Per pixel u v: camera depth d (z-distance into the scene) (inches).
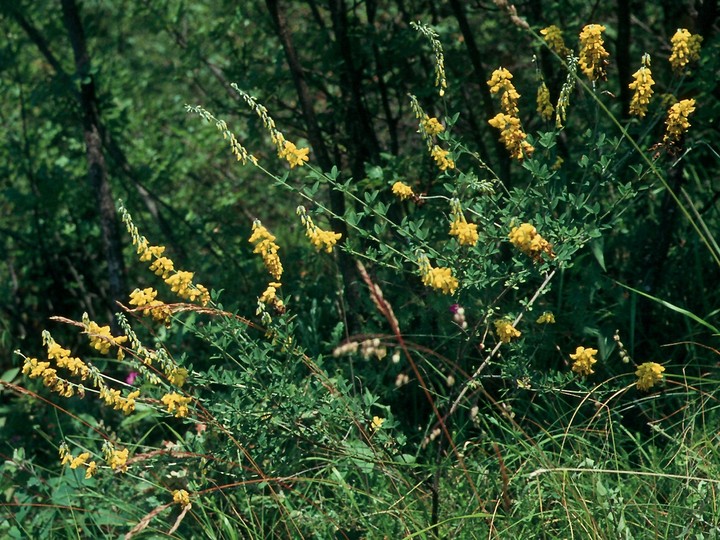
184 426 163.8
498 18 176.4
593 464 119.2
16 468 146.9
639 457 130.1
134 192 200.5
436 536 117.3
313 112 155.9
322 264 178.1
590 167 132.5
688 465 118.3
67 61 205.6
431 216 149.2
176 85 253.9
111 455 118.6
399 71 167.9
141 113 217.8
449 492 125.0
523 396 141.3
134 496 135.9
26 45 213.0
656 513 112.0
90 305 203.9
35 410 171.6
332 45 167.3
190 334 176.1
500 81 122.4
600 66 124.3
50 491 145.0
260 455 125.1
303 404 123.2
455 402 120.3
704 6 152.7
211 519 131.1
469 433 139.7
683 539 108.7
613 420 133.0
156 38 255.3
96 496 134.9
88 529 136.6
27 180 212.8
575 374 139.6
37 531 135.6
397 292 150.1
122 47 244.1
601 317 145.8
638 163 152.5
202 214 206.2
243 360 123.7
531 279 144.9
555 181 125.7
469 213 142.1
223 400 124.0
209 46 211.2
